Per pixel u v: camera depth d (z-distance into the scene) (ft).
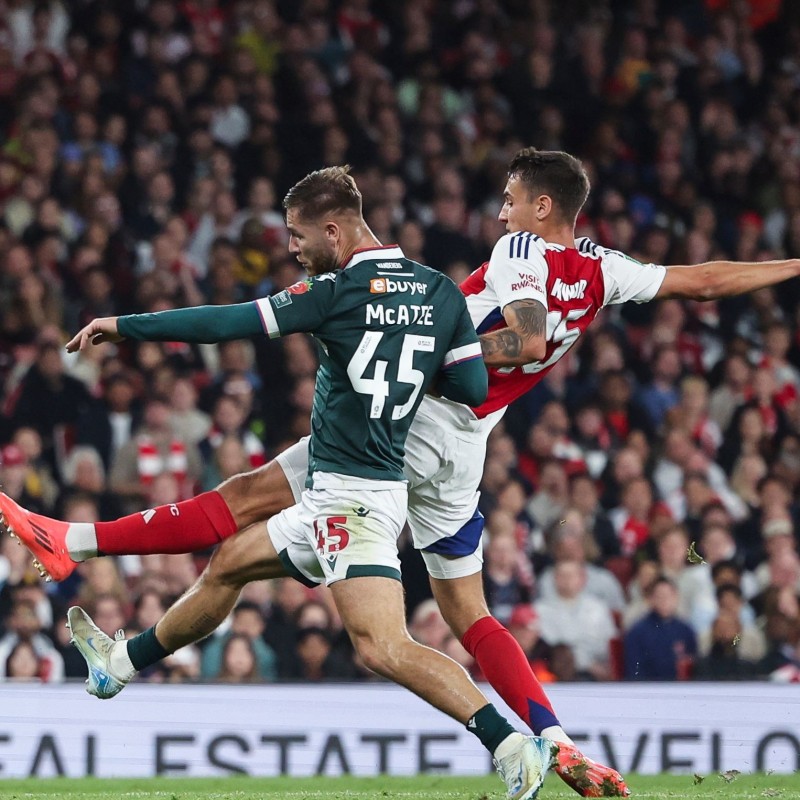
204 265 140.46
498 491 113.70
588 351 137.90
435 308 49.42
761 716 79.15
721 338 146.00
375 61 163.12
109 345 127.13
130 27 154.30
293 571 52.70
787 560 112.57
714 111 168.45
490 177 155.63
